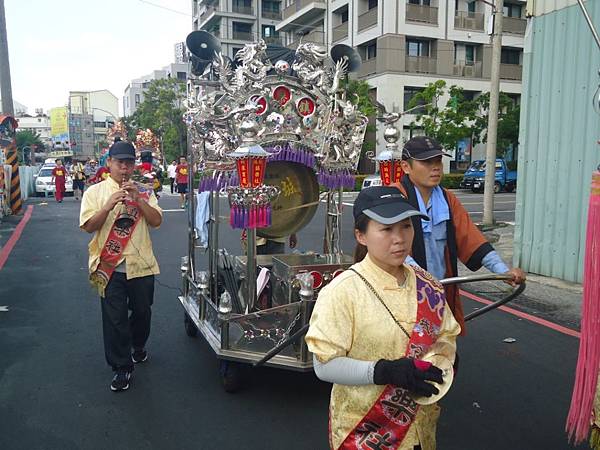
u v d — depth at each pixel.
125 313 3.98
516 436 3.44
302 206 4.54
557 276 7.28
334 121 4.41
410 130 27.20
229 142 3.95
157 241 10.80
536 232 7.56
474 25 29.09
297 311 3.59
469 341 5.17
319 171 4.40
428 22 27.89
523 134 7.66
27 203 19.81
